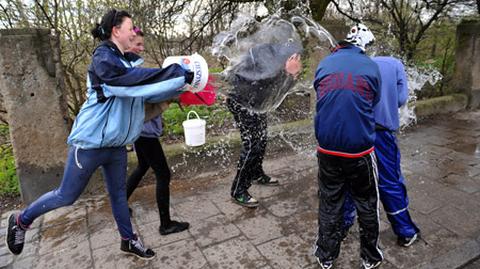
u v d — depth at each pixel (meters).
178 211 3.07
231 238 2.64
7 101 2.96
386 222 2.77
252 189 3.43
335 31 4.26
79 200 3.33
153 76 1.81
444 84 6.37
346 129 1.90
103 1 4.29
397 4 6.80
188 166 3.76
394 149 2.28
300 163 4.03
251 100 2.63
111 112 1.98
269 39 2.58
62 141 3.20
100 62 1.83
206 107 5.04
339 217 2.13
